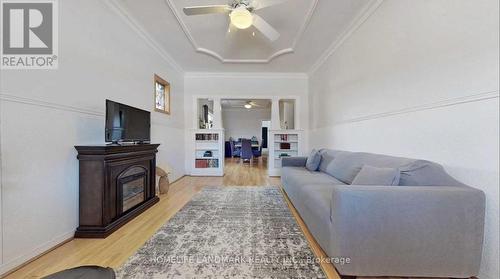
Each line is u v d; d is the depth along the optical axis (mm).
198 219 2566
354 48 3184
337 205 1498
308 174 3156
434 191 1444
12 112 1627
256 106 10688
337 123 3791
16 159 1646
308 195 2174
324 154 3561
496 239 1398
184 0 2695
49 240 1882
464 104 1589
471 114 1543
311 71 5297
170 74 4691
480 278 1479
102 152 2133
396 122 2289
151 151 3125
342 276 1507
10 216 1604
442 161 1761
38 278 1527
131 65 3180
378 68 2602
